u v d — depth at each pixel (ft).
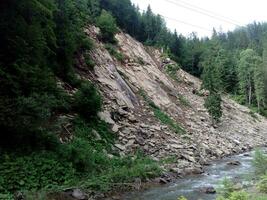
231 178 79.46
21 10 72.43
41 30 79.56
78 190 58.80
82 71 107.96
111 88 112.68
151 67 173.47
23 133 63.46
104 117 94.32
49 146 67.72
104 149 81.82
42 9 74.28
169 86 169.17
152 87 148.87
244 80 266.77
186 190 68.13
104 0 200.75
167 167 85.20
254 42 416.87
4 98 61.46
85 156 69.92
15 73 67.62
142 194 64.39
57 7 94.63
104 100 102.94
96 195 59.98
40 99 65.05
